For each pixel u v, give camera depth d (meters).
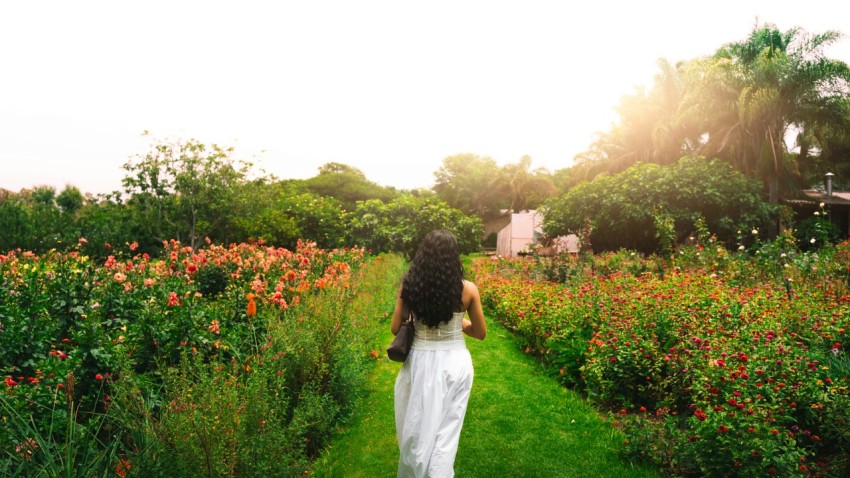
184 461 2.24
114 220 19.27
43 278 4.29
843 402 3.04
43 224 17.89
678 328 4.55
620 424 4.00
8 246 16.52
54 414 2.45
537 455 3.51
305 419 3.18
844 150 25.53
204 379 2.56
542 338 6.05
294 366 3.59
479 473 3.27
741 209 17.39
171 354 3.31
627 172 19.91
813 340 4.25
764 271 9.20
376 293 8.61
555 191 47.91
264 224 16.59
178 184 17.69
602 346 4.51
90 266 4.35
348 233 18.05
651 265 11.39
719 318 4.83
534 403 4.52
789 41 21.17
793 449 2.80
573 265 11.76
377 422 4.12
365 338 5.42
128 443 2.45
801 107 20.19
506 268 12.66
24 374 3.06
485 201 58.81
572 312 5.88
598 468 3.31
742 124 21.06
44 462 2.04
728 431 2.82
